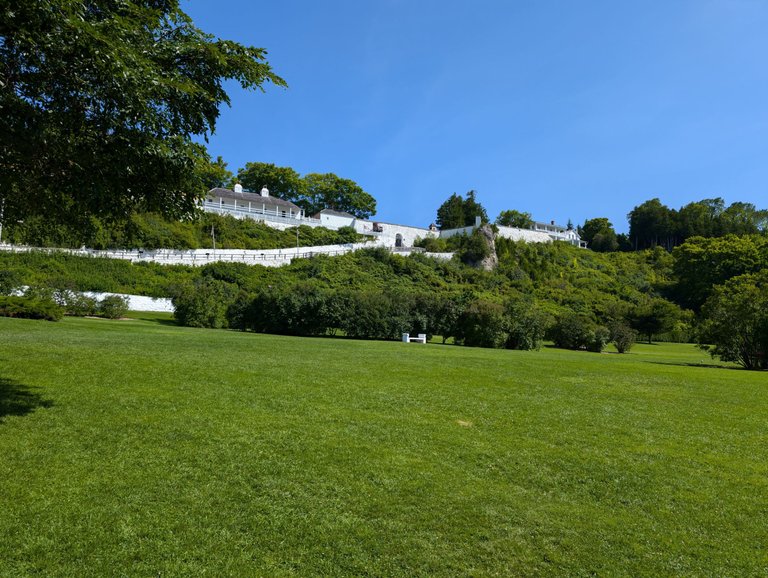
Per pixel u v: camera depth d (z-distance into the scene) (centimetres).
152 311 4050
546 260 8075
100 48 536
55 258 4225
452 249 7338
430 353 1934
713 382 1482
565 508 547
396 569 415
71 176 639
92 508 480
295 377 1135
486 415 907
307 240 6888
